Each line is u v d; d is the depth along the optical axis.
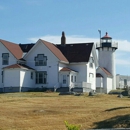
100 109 35.69
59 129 27.44
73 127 21.34
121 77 101.19
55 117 31.64
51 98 47.28
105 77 80.88
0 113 33.41
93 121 29.52
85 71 70.19
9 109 35.78
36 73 67.94
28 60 68.50
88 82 70.81
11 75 64.31
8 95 54.81
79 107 37.47
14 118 31.27
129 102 43.19
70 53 72.06
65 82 66.69
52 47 70.06
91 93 55.31
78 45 73.50
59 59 66.62
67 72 66.56
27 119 30.92
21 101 42.75
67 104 40.19
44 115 32.75
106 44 84.81
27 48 72.81
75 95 54.75
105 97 51.12
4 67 65.06
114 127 26.86
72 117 31.45
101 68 81.62
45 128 27.73
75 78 69.81
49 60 67.31
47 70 67.25
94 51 73.56
